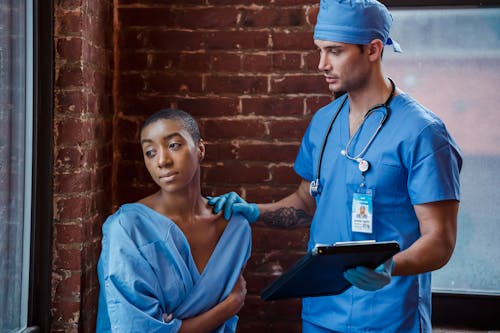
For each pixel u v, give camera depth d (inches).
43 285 89.7
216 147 106.4
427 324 76.8
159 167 69.9
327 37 76.0
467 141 108.8
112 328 67.3
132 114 106.9
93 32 95.0
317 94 105.0
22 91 84.7
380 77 78.0
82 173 90.8
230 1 105.0
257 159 106.2
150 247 68.5
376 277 64.6
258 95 105.6
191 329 69.4
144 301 66.5
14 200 83.0
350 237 77.0
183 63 105.9
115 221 69.9
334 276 66.5
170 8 105.6
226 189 106.7
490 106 108.1
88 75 92.7
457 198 74.6
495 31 107.2
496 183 108.3
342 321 76.2
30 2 86.5
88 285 94.3
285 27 104.7
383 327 74.7
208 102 106.1
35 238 88.4
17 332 84.2
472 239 109.0
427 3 106.8
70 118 89.8
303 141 88.2
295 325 106.8
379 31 76.4
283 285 64.5
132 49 106.3
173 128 70.2
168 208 72.2
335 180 79.0
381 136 76.2
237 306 73.2
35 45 87.3
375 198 75.9
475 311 108.2
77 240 90.4
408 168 74.9
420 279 76.1
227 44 105.3
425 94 109.0
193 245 72.8
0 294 80.0
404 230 76.2
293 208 89.8
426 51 108.6
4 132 79.6
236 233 75.0
